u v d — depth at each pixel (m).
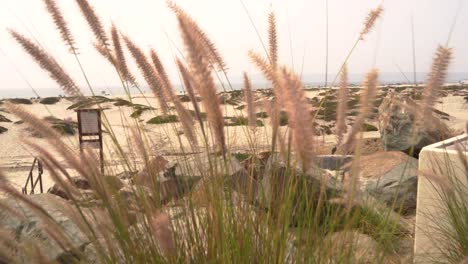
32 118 1.48
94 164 1.57
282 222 1.63
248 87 1.82
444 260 2.76
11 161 13.31
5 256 1.42
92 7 1.71
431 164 2.96
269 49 1.83
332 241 1.64
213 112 1.39
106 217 1.64
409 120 7.27
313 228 1.62
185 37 1.23
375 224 2.27
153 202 1.72
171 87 1.77
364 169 4.93
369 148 6.39
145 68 1.76
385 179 4.51
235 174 1.83
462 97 36.34
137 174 1.72
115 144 1.70
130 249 1.56
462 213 2.61
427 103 1.59
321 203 1.64
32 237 2.24
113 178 1.68
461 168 2.84
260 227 1.77
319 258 1.60
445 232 2.79
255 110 1.83
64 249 1.59
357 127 1.42
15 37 1.50
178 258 1.66
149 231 1.63
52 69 1.54
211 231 1.73
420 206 3.05
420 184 3.04
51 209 2.63
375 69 1.33
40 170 6.23
